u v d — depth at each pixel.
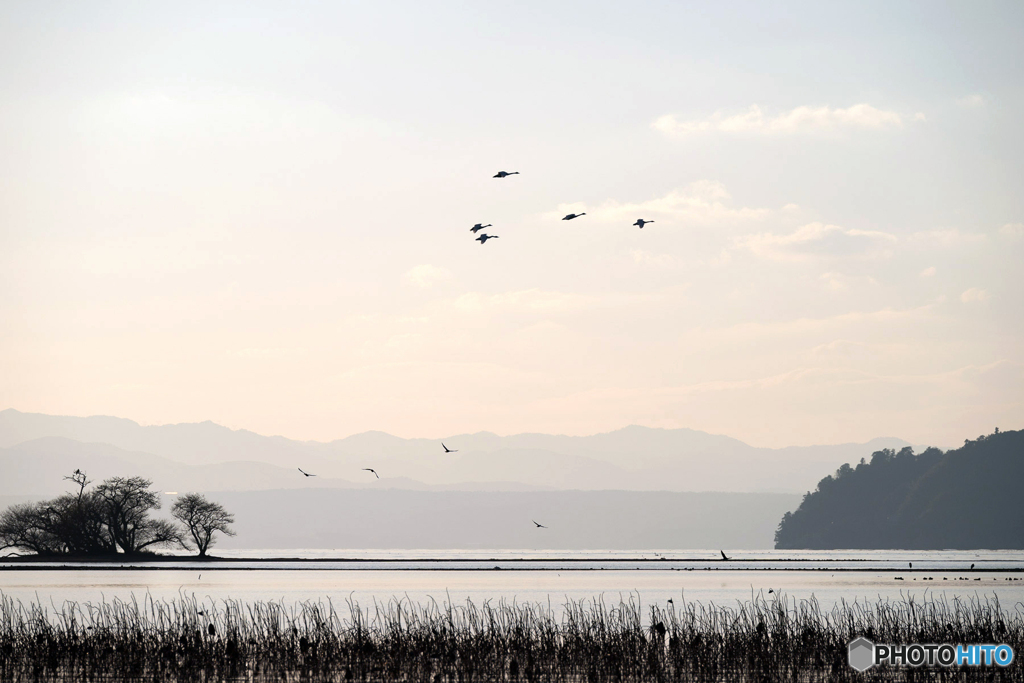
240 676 54.00
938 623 62.91
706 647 56.78
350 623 73.56
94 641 58.09
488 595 117.50
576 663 55.88
